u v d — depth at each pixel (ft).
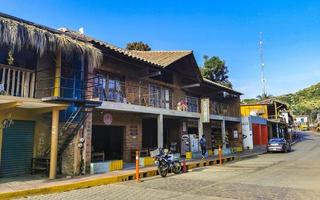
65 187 32.89
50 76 42.68
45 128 43.39
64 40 37.11
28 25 34.71
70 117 42.27
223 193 30.48
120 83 56.08
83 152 41.63
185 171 50.26
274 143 93.76
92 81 45.09
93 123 51.78
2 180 36.04
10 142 39.37
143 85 61.82
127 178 40.98
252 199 27.71
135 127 61.21
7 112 38.42
